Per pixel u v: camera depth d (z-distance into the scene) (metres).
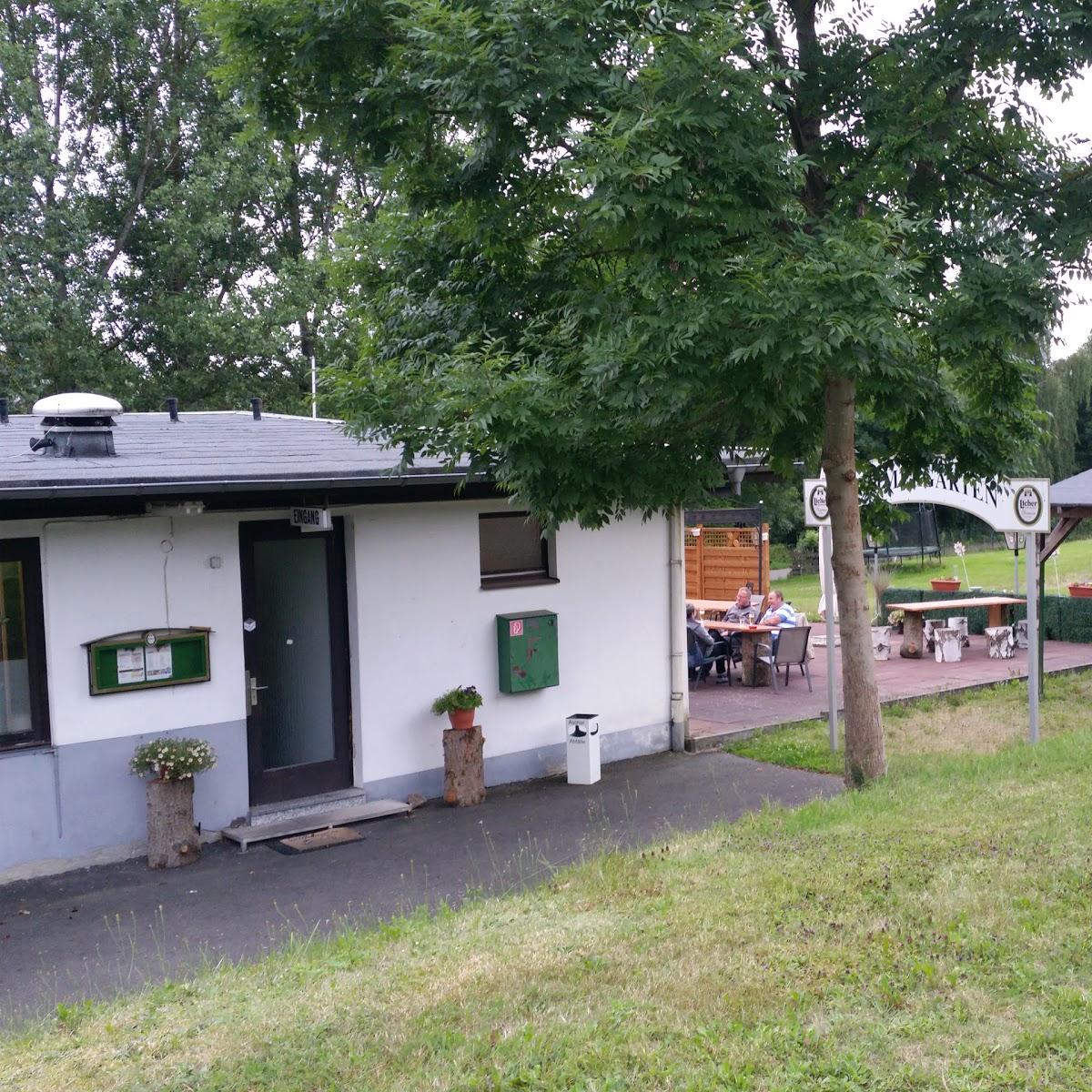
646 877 6.82
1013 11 8.24
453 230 9.49
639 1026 4.62
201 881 8.37
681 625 12.47
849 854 6.74
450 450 7.82
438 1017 4.91
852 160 8.99
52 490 7.77
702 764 11.71
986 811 7.45
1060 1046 4.19
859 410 10.30
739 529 25.67
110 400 9.84
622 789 10.77
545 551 11.66
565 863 8.31
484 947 5.84
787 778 10.98
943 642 17.80
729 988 4.91
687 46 7.32
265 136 9.01
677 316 7.45
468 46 7.59
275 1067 4.58
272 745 9.92
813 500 11.51
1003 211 8.78
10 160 24.69
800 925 5.60
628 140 7.12
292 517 9.68
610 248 8.88
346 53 8.45
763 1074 4.14
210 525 9.33
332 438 12.18
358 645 10.20
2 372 23.84
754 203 7.83
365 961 5.94
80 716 8.70
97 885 8.36
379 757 10.34
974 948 5.10
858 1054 4.23
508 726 11.20
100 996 6.24
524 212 8.98
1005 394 9.59
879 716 9.37
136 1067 4.71
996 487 10.55
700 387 7.45
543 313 8.86
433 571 10.66
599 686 11.90
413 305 9.78
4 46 25.06
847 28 9.12
